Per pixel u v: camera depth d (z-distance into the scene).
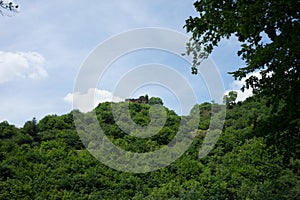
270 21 5.61
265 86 6.73
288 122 6.39
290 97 6.11
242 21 5.74
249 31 5.71
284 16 5.69
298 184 12.05
